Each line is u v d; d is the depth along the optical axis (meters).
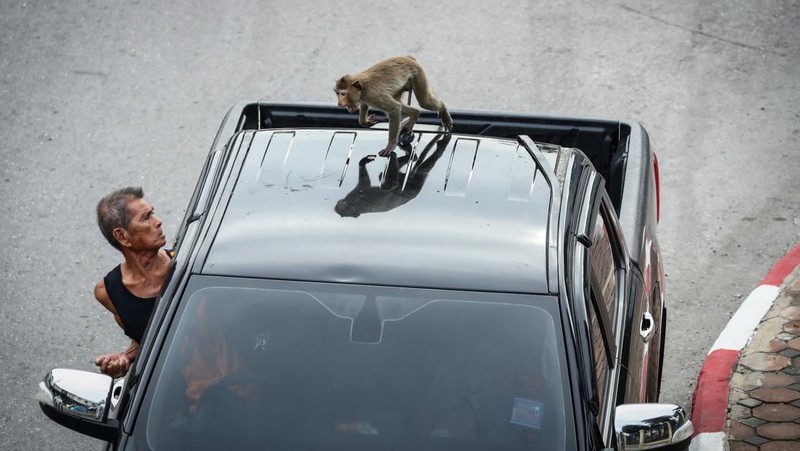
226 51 34.34
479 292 12.75
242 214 14.06
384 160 15.02
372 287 12.88
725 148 28.81
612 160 20.06
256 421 12.24
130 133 30.52
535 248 13.20
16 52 34.69
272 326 12.80
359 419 12.10
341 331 12.69
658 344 17.20
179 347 12.81
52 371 13.08
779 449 18.20
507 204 13.93
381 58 33.44
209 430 12.24
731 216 26.11
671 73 32.31
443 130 17.06
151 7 37.16
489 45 34.03
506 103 30.95
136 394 12.54
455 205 13.95
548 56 33.34
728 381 20.05
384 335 12.60
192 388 12.58
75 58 34.31
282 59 33.72
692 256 24.75
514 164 14.84
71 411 12.58
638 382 14.70
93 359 22.22
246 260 13.34
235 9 36.84
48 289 24.52
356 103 15.74
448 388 12.20
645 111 30.48
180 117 31.16
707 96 31.14
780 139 29.11
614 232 16.11
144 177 28.48
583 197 14.62
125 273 15.77
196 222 14.17
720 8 35.69
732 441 18.55
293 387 12.41
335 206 14.04
